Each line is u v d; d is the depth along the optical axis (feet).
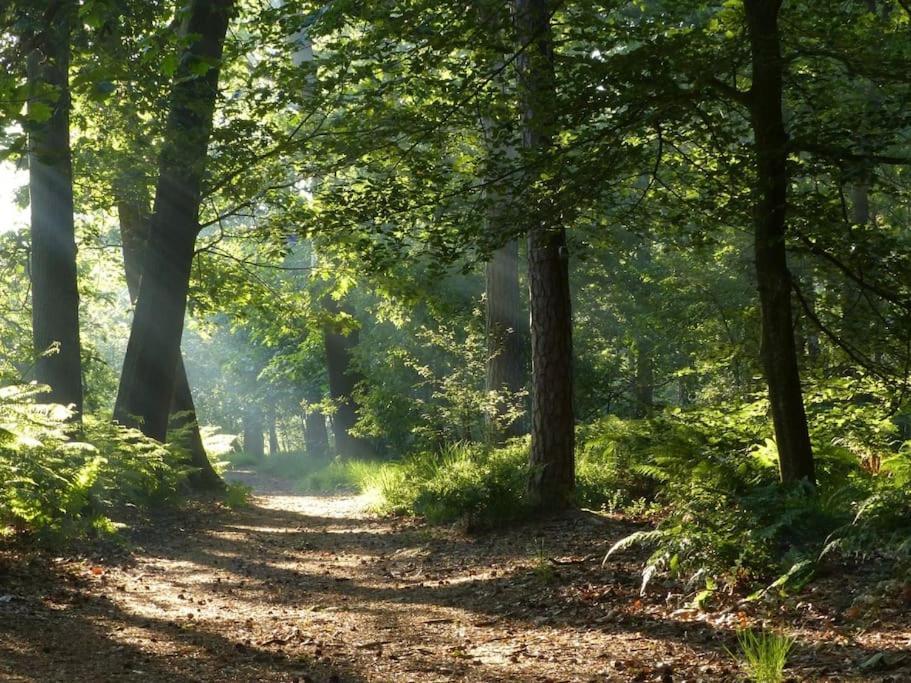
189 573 33.88
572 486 43.16
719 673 17.97
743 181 31.81
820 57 31.01
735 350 44.32
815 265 32.99
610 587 27.20
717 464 34.96
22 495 31.58
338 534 48.55
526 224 31.89
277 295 70.28
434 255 33.88
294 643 22.77
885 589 21.02
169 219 53.36
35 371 46.06
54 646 20.45
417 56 32.96
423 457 58.08
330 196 35.40
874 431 39.93
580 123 30.63
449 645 22.62
